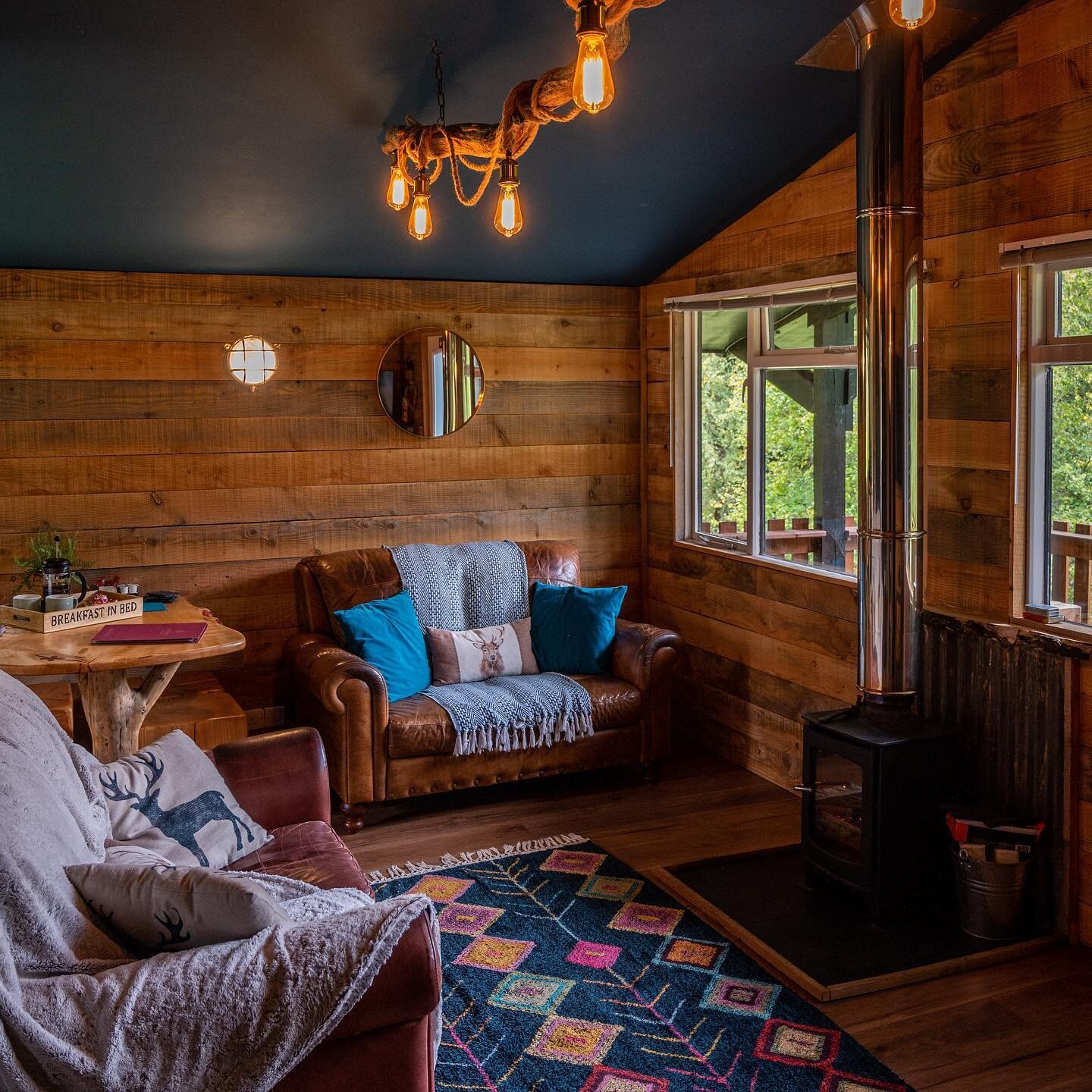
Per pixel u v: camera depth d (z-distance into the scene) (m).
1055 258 3.01
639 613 5.39
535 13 3.02
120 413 4.45
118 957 1.96
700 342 4.96
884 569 3.29
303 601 4.54
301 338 4.68
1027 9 3.10
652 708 4.41
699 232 4.67
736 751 4.75
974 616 3.42
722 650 4.82
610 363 5.25
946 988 2.94
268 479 4.68
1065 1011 2.83
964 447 3.44
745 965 3.04
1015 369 3.21
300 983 1.83
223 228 4.15
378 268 4.67
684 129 3.75
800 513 4.34
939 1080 2.53
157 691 3.61
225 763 2.90
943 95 3.43
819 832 3.50
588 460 5.24
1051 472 3.24
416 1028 1.95
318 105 3.41
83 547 4.45
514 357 5.05
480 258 4.70
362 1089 1.92
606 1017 2.77
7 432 4.30
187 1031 1.78
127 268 4.38
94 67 3.10
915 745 3.20
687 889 3.49
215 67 3.16
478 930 3.23
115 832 2.52
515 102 2.70
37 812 2.02
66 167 3.62
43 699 4.06
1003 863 3.10
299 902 2.28
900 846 3.22
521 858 3.76
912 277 3.19
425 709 4.09
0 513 4.32
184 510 4.57
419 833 3.99
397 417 4.84
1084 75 2.94
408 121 3.41
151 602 4.25
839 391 4.06
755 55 3.30
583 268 4.93
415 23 3.04
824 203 4.01
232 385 4.59
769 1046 2.66
